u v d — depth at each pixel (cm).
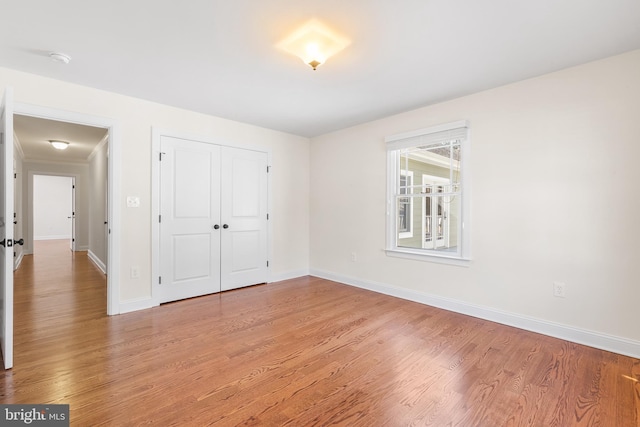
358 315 315
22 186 698
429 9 178
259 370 207
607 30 199
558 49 224
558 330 259
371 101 331
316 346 243
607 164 237
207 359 221
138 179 328
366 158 415
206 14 183
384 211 395
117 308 314
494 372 205
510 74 265
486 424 156
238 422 156
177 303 352
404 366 213
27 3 172
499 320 293
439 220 348
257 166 436
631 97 227
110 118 307
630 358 224
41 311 320
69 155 675
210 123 385
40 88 270
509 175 286
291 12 182
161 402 171
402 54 231
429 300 347
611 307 236
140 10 179
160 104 342
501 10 179
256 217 436
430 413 164
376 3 173
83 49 225
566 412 165
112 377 195
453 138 321
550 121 262
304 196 498
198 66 252
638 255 225
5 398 172
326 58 236
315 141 494
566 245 256
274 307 339
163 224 348
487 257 301
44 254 712
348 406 170
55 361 215
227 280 406
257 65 249
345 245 445
